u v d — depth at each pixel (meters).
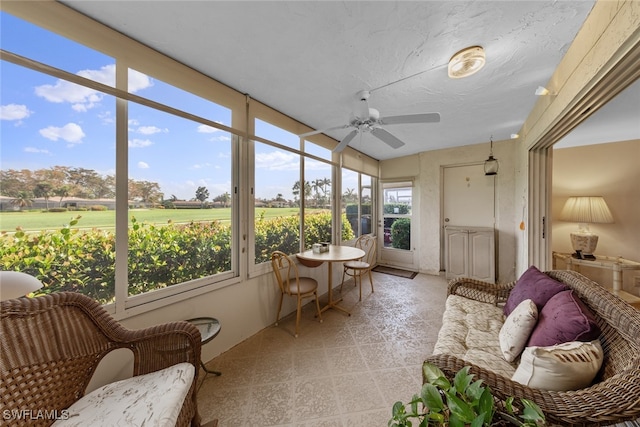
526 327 1.26
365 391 1.60
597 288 1.23
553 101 1.87
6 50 1.12
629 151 3.18
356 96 2.28
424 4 1.26
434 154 4.29
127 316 1.51
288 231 2.88
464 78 1.95
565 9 1.28
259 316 2.41
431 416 0.69
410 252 4.66
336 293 3.45
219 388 1.64
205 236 2.01
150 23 1.41
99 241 1.43
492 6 1.26
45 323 1.04
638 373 0.77
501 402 0.84
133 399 1.01
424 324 2.52
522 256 3.12
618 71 1.17
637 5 0.94
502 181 3.75
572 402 0.80
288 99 2.36
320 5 1.28
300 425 1.36
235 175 2.24
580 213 3.21
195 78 1.87
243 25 1.42
